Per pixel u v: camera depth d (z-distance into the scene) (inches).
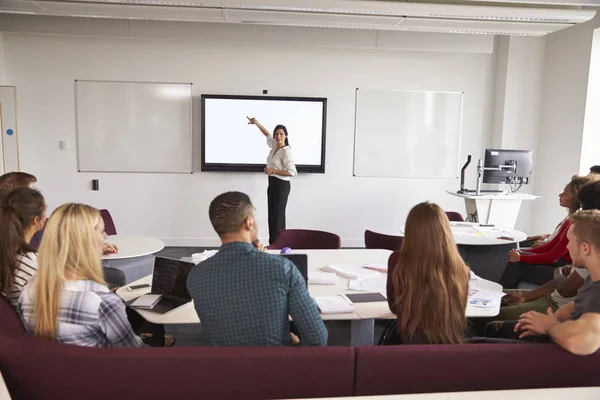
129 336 63.1
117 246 122.2
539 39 230.7
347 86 236.4
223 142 232.2
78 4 173.2
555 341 58.6
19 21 205.3
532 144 238.1
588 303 60.1
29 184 112.4
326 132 238.4
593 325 56.0
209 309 60.1
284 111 233.1
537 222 239.1
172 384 53.2
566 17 178.1
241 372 53.7
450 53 239.3
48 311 58.2
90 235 61.4
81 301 59.0
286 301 59.8
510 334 83.4
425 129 243.0
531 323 65.1
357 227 246.4
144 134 230.4
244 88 232.1
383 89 237.9
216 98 228.4
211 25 215.3
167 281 81.9
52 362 52.2
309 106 233.9
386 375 55.4
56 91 223.6
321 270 101.7
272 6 170.4
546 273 125.6
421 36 223.6
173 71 227.9
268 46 230.1
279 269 59.1
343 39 221.6
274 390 54.6
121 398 53.2
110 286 96.9
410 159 244.4
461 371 56.0
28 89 222.4
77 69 223.1
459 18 181.8
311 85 234.7
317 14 183.5
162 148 232.2
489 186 249.1
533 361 56.4
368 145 241.3
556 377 57.0
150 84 227.5
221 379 53.6
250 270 59.0
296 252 119.0
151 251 117.1
